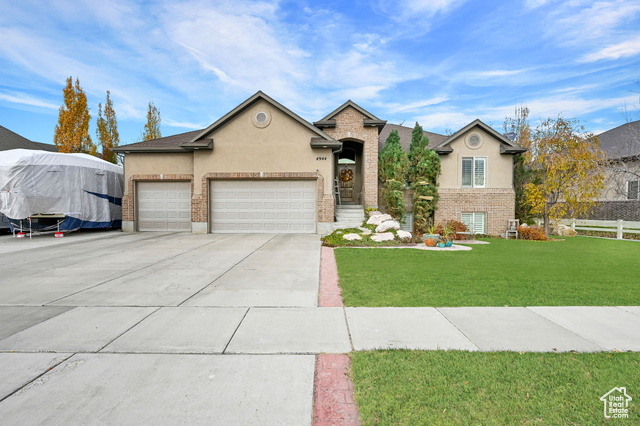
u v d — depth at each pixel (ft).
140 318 14.83
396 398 8.83
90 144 80.02
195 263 27.07
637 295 18.28
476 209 51.78
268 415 8.21
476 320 14.51
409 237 41.22
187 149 48.44
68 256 30.22
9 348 11.87
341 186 62.85
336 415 8.23
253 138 47.67
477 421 7.93
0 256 30.30
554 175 48.98
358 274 23.15
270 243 38.47
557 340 12.46
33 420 8.00
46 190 46.11
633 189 58.08
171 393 9.13
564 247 38.63
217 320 14.58
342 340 12.49
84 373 10.18
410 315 15.12
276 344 12.16
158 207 51.55
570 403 8.61
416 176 51.13
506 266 26.25
